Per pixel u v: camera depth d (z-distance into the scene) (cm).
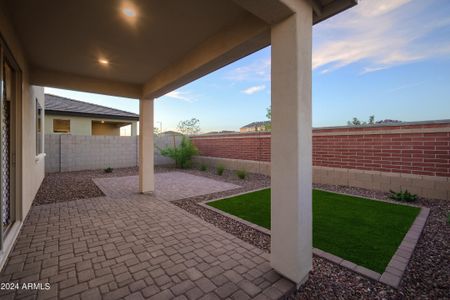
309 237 210
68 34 294
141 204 466
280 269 212
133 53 356
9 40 251
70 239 295
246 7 185
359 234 304
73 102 1305
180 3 227
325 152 658
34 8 236
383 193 535
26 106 378
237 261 240
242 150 971
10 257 247
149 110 565
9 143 328
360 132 585
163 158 1220
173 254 255
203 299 180
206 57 308
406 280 207
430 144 474
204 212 419
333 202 461
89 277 211
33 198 483
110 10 240
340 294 190
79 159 973
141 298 181
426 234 308
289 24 196
